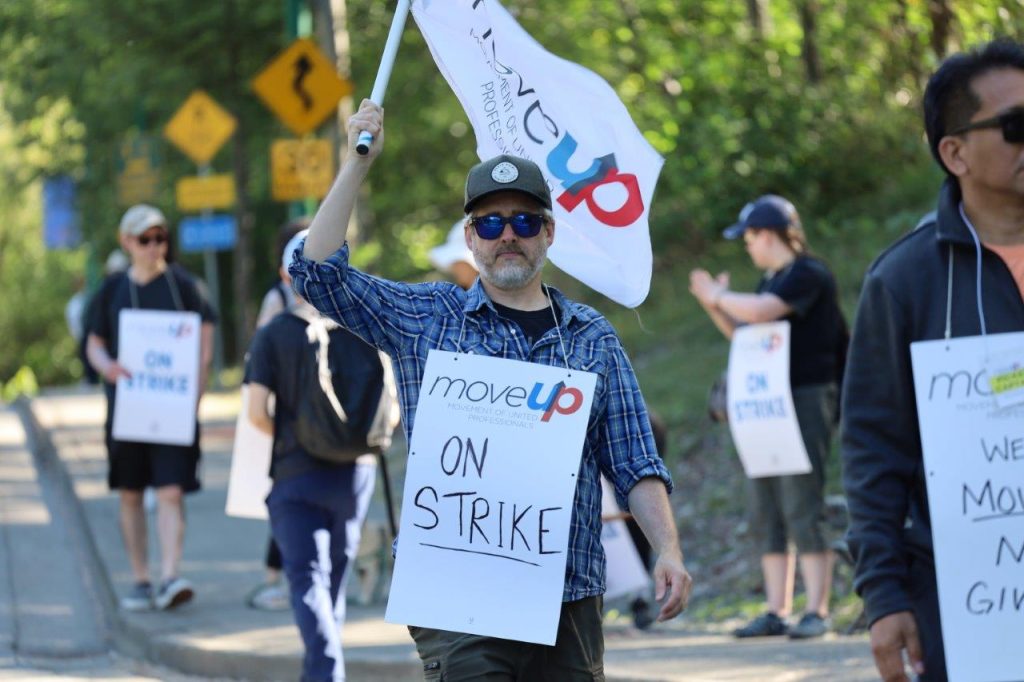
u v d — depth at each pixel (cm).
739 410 1756
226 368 7375
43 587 2355
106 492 3108
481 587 901
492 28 1090
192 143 4341
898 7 2445
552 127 1088
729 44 3506
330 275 914
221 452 3728
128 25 4956
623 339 3806
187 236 5156
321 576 1507
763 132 3481
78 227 7519
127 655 1962
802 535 1752
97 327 2064
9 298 12394
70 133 6669
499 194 920
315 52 3045
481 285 944
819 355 1738
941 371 769
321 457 1500
